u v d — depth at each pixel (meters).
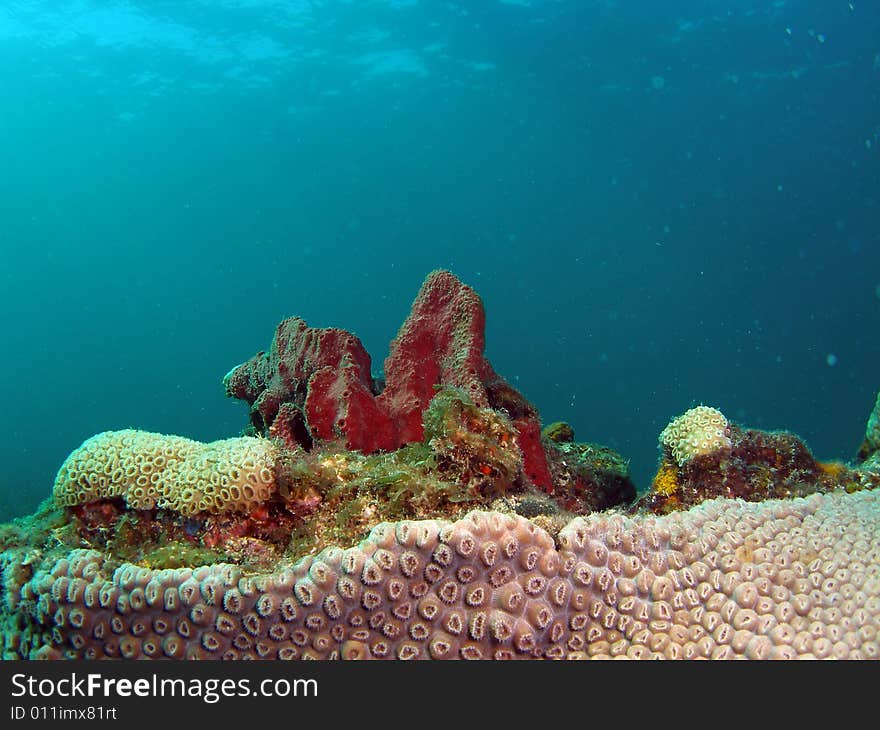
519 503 2.86
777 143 53.00
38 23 36.88
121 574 2.02
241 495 2.66
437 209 76.75
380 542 1.97
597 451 4.84
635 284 80.81
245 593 1.94
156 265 85.38
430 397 3.75
